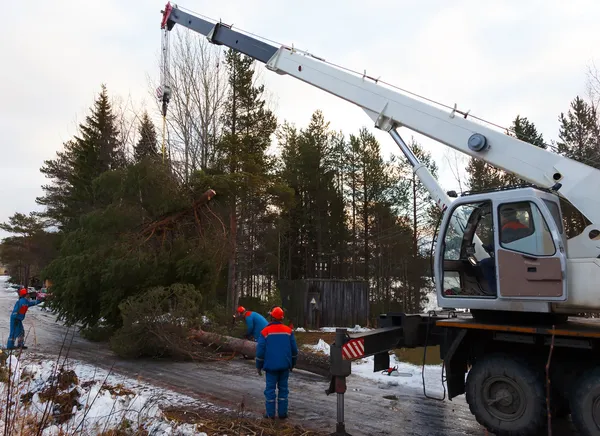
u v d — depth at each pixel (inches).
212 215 563.5
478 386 218.8
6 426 153.1
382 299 1159.6
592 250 211.8
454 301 234.5
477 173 915.4
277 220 952.3
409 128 289.9
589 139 847.1
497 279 218.7
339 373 225.9
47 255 1409.9
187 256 507.5
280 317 253.4
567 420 240.8
